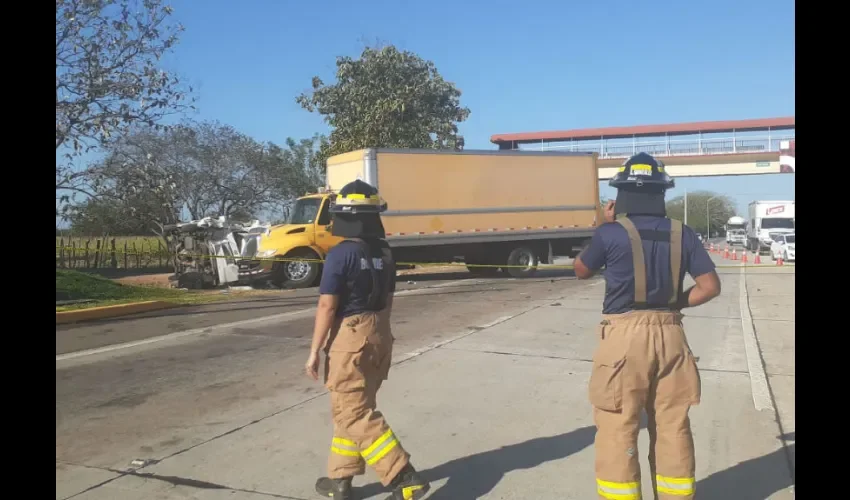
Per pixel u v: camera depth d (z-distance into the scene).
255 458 4.65
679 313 3.32
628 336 3.19
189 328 9.91
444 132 25.62
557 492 4.11
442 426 5.33
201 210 28.58
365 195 3.71
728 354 8.16
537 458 4.65
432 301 13.15
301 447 4.86
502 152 18.47
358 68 24.83
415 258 18.08
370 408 3.69
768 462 4.57
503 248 18.98
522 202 18.80
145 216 19.97
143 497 4.04
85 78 12.20
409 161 17.11
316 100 25.14
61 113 12.02
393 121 24.12
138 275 21.14
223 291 15.79
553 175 19.34
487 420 5.48
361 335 3.62
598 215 20.16
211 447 4.87
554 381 6.71
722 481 4.27
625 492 3.21
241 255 16.53
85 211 14.93
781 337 9.34
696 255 3.27
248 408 5.83
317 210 16.89
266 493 4.09
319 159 26.05
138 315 11.23
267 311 11.76
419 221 17.23
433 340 8.88
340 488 3.84
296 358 7.81
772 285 17.33
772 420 5.47
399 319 10.74
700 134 57.72
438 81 25.83
